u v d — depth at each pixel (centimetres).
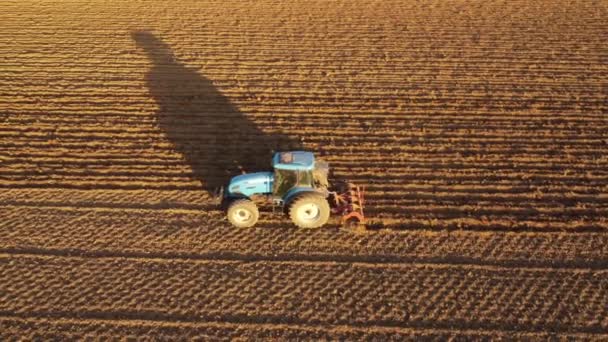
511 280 954
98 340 853
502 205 1112
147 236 1038
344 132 1329
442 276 962
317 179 1038
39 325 875
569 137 1309
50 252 1005
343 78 1546
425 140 1300
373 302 917
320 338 861
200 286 943
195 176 1192
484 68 1591
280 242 1027
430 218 1078
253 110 1412
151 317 891
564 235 1041
